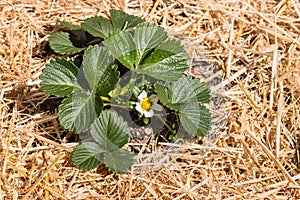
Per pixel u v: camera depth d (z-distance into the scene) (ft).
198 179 2.71
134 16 2.85
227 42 3.01
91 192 2.66
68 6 2.99
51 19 2.97
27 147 2.70
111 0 3.02
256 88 2.91
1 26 2.92
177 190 2.65
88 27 2.77
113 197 2.66
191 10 3.05
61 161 2.68
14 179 2.65
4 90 2.77
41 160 2.69
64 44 2.80
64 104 2.59
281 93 2.87
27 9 2.97
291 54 2.97
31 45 2.89
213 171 2.73
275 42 2.94
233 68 2.94
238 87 2.89
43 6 2.98
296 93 2.89
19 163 2.68
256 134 2.82
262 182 2.71
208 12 3.05
